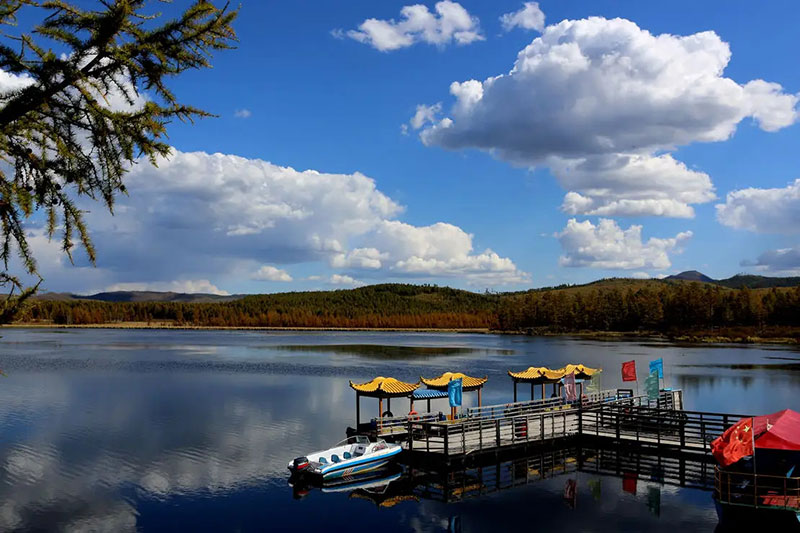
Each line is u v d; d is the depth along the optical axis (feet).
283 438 149.28
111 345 500.74
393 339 645.51
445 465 117.50
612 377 275.18
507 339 632.79
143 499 105.19
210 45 24.57
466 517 96.58
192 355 401.90
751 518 83.35
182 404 198.08
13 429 157.07
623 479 115.03
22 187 23.68
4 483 112.57
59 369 303.68
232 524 94.38
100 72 23.66
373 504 103.24
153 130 24.45
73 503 102.73
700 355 397.19
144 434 152.56
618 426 128.88
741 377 273.33
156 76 23.90
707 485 110.83
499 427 127.75
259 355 405.18
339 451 120.78
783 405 196.54
